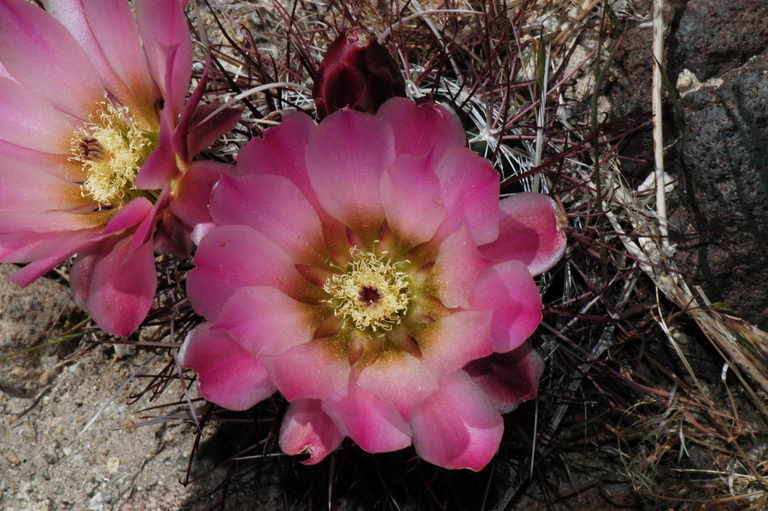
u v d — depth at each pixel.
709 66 0.24
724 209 0.24
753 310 0.24
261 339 0.20
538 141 0.24
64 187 0.23
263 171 0.21
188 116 0.21
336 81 0.21
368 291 0.21
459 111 0.24
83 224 0.22
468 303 0.20
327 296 0.22
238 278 0.20
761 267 0.24
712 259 0.24
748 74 0.24
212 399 0.20
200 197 0.21
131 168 0.23
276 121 0.24
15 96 0.22
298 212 0.21
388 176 0.20
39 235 0.21
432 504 0.24
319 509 0.24
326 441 0.20
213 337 0.20
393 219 0.21
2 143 0.22
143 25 0.21
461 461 0.20
